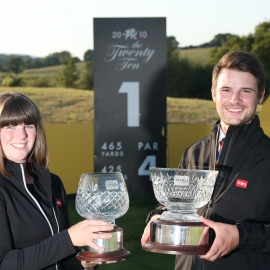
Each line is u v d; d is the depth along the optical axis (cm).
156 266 510
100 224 194
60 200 232
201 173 204
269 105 907
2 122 212
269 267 227
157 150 657
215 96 244
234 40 2498
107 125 657
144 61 650
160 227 205
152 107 654
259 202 226
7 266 196
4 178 213
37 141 225
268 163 227
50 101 2555
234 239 203
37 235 211
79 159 888
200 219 210
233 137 234
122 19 645
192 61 2505
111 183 201
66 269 230
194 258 237
